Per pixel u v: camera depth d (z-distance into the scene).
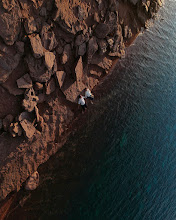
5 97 9.05
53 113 10.65
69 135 11.41
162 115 14.08
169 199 11.62
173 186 12.10
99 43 12.04
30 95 9.32
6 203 9.04
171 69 16.38
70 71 11.16
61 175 10.40
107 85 13.60
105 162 11.39
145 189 11.41
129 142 12.38
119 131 12.50
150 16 17.44
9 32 8.38
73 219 9.53
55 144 10.85
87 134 11.76
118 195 10.77
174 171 12.57
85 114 12.20
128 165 11.73
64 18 9.95
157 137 13.20
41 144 10.14
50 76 10.09
